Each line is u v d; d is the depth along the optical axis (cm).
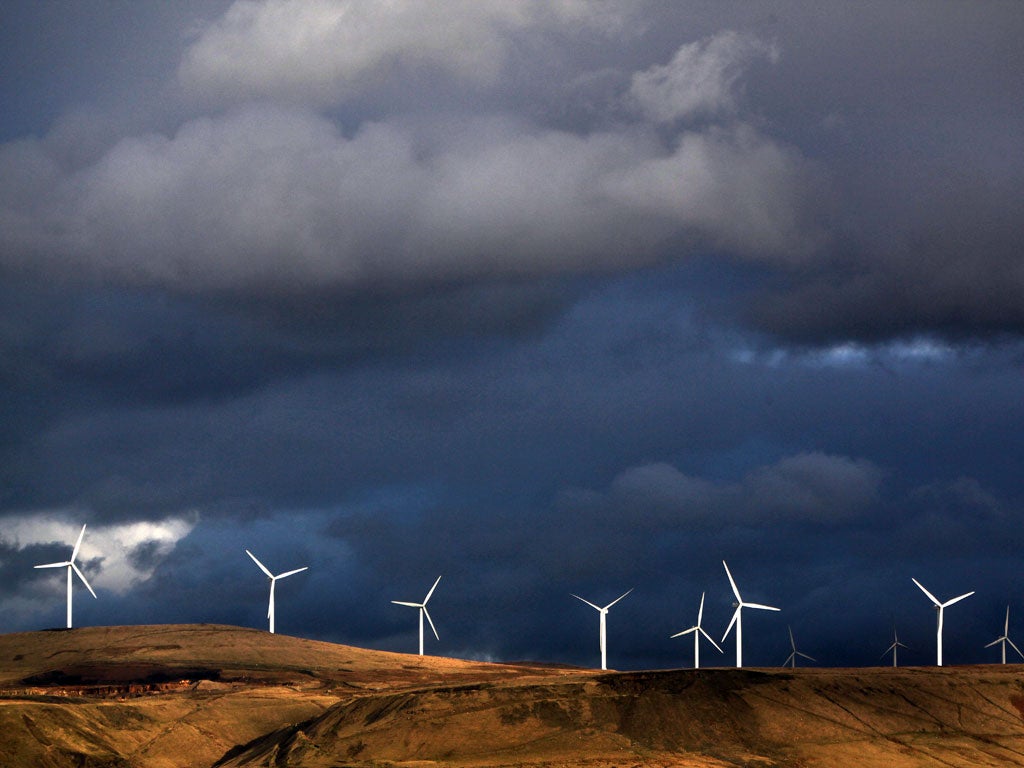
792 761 17712
